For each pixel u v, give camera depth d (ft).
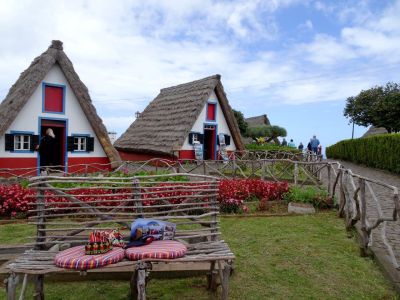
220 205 28.02
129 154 75.92
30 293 14.44
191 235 14.53
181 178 30.99
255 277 16.07
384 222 18.63
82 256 11.42
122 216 15.25
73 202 13.62
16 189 26.66
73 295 14.39
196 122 68.33
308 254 18.88
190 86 75.31
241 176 43.42
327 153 125.70
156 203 21.47
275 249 19.58
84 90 50.44
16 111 44.29
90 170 50.70
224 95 71.15
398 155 53.93
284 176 42.68
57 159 51.13
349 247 19.94
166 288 14.98
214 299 14.14
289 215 27.12
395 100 107.34
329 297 14.37
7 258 16.71
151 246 12.35
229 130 73.67
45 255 12.32
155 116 76.89
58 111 48.83
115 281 15.64
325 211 28.53
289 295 14.49
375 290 14.97
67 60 49.24
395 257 17.76
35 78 45.80
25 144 46.70
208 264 15.81
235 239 21.22
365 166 73.26
